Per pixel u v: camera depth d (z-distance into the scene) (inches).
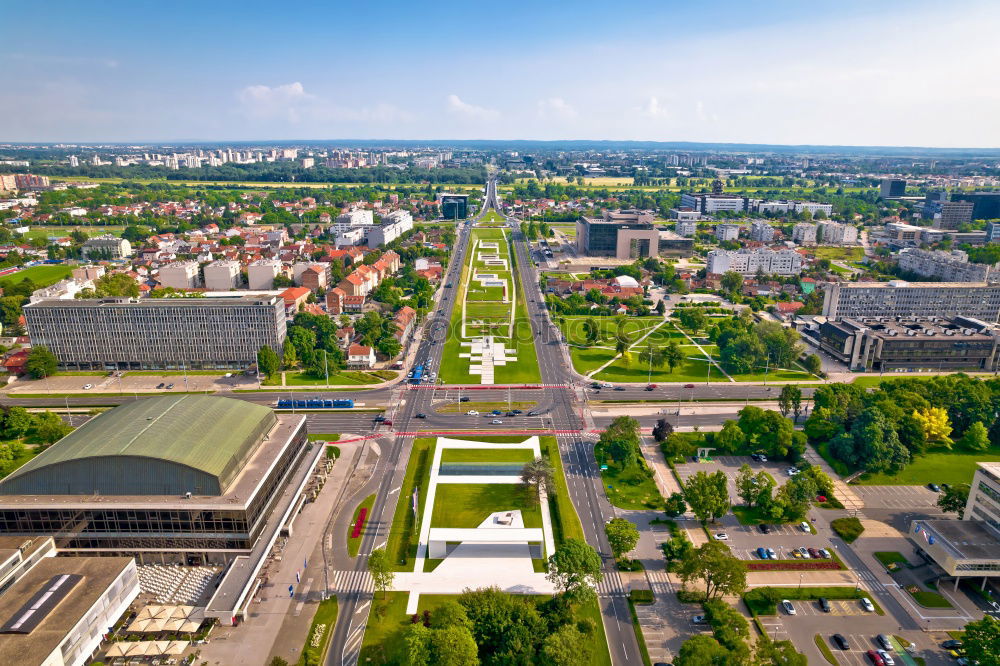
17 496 7514.8
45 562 6781.5
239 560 7406.5
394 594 7140.8
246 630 6555.1
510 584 7347.4
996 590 7283.5
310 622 6678.2
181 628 6496.1
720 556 6820.9
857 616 6875.0
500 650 6067.9
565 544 7057.1
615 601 7062.0
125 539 7460.6
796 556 7849.4
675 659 5895.7
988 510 7859.3
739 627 6289.4
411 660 5723.4
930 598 7150.6
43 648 5570.9
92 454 7475.4
